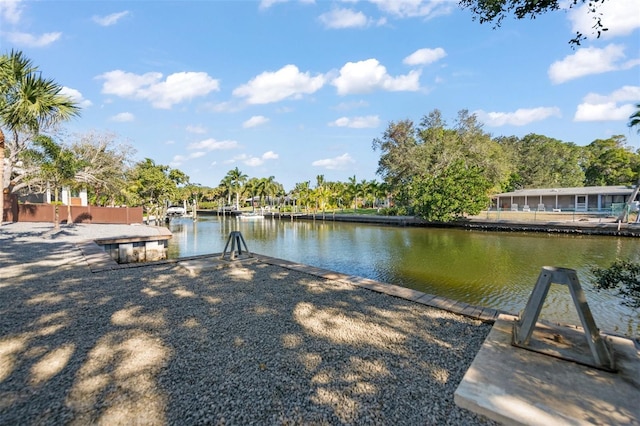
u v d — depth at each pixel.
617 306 8.19
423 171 32.69
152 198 35.34
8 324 3.77
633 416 2.04
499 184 37.09
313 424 2.15
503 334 3.41
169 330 3.69
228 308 4.52
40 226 16.30
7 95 8.95
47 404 2.30
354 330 3.78
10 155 14.21
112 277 6.25
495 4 3.68
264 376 2.73
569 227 22.48
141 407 2.29
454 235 24.31
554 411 2.10
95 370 2.77
